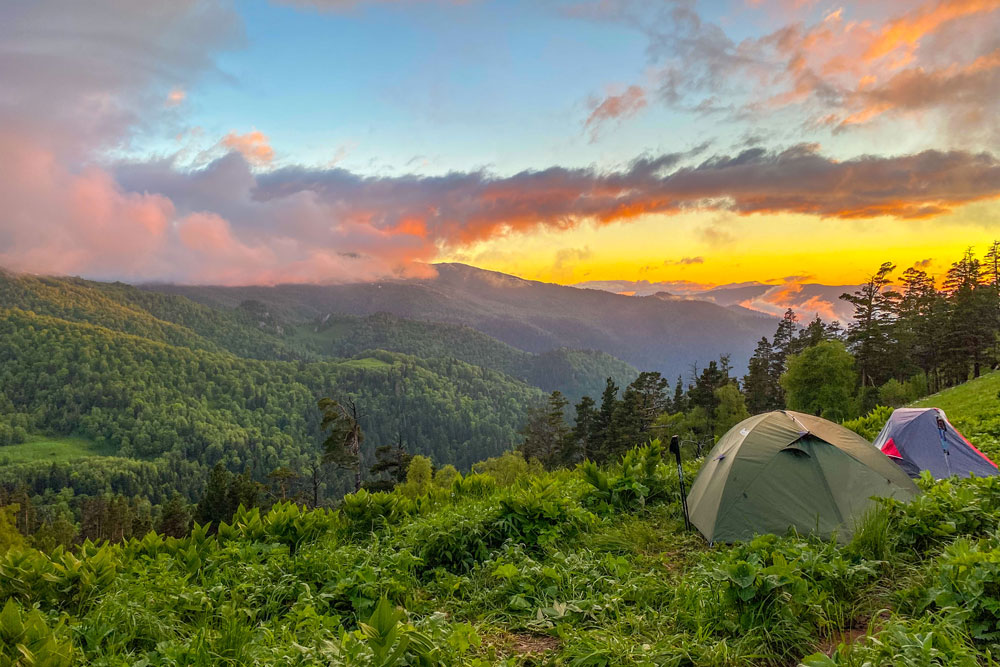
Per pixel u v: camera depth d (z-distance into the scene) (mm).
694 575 5676
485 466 63312
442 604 5816
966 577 4230
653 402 83250
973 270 73625
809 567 5141
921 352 69875
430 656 3771
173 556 7156
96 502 121375
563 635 4625
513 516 7625
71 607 5426
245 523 8203
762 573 4613
